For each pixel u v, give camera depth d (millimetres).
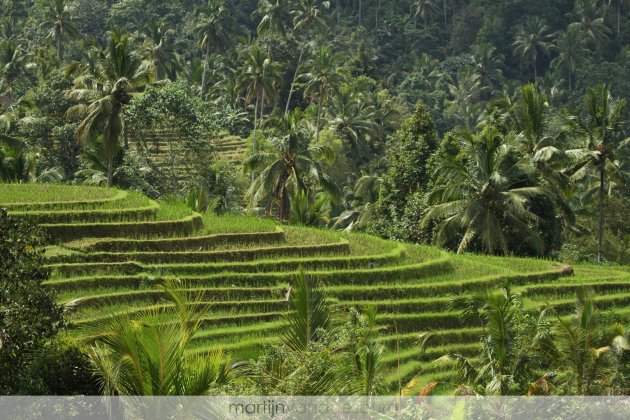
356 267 43781
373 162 95938
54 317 22219
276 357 20891
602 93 63500
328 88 98312
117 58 64688
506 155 55719
